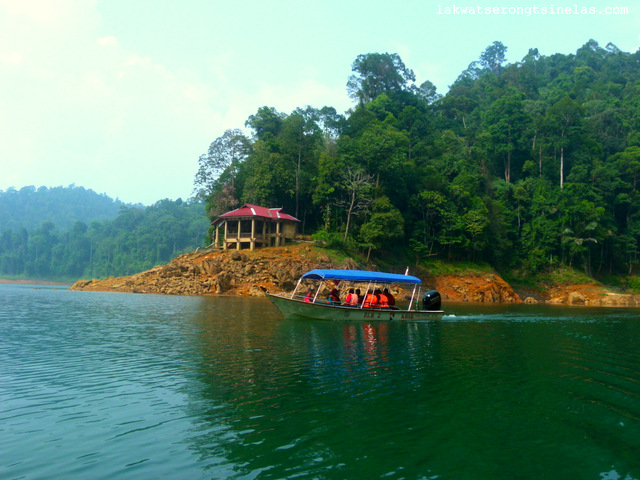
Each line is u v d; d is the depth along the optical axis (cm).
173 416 838
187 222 15538
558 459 688
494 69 16462
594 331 2202
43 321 2156
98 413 852
